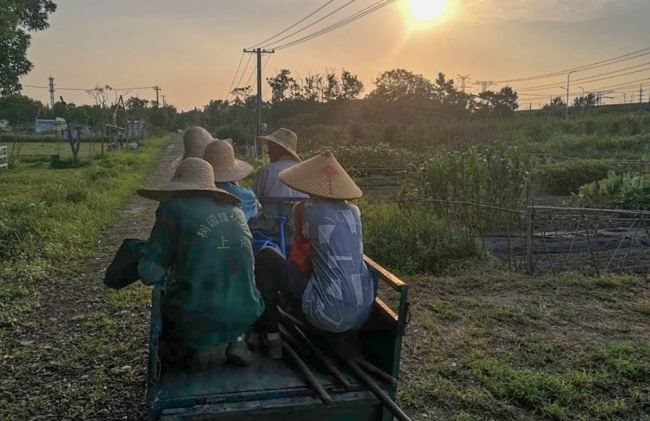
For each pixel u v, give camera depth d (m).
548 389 5.06
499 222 11.74
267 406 3.23
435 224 10.00
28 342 6.00
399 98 52.06
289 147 5.26
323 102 57.44
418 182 12.78
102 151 36.56
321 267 3.71
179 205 3.52
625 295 7.80
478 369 5.43
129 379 5.16
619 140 33.16
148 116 89.12
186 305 3.41
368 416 3.42
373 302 3.88
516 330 6.54
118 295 7.50
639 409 4.84
